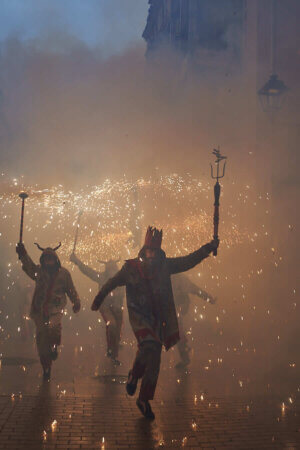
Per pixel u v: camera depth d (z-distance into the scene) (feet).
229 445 37.29
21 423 41.01
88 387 53.47
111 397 49.75
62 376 58.49
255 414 44.57
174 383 55.93
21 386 53.26
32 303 60.18
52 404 46.70
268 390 52.75
